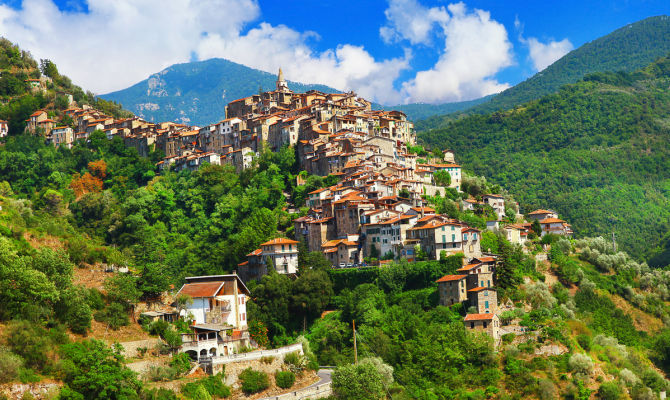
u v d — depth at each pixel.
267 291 187.75
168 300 152.62
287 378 129.75
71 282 129.62
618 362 179.38
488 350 164.88
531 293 198.12
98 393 104.69
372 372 134.50
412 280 195.00
